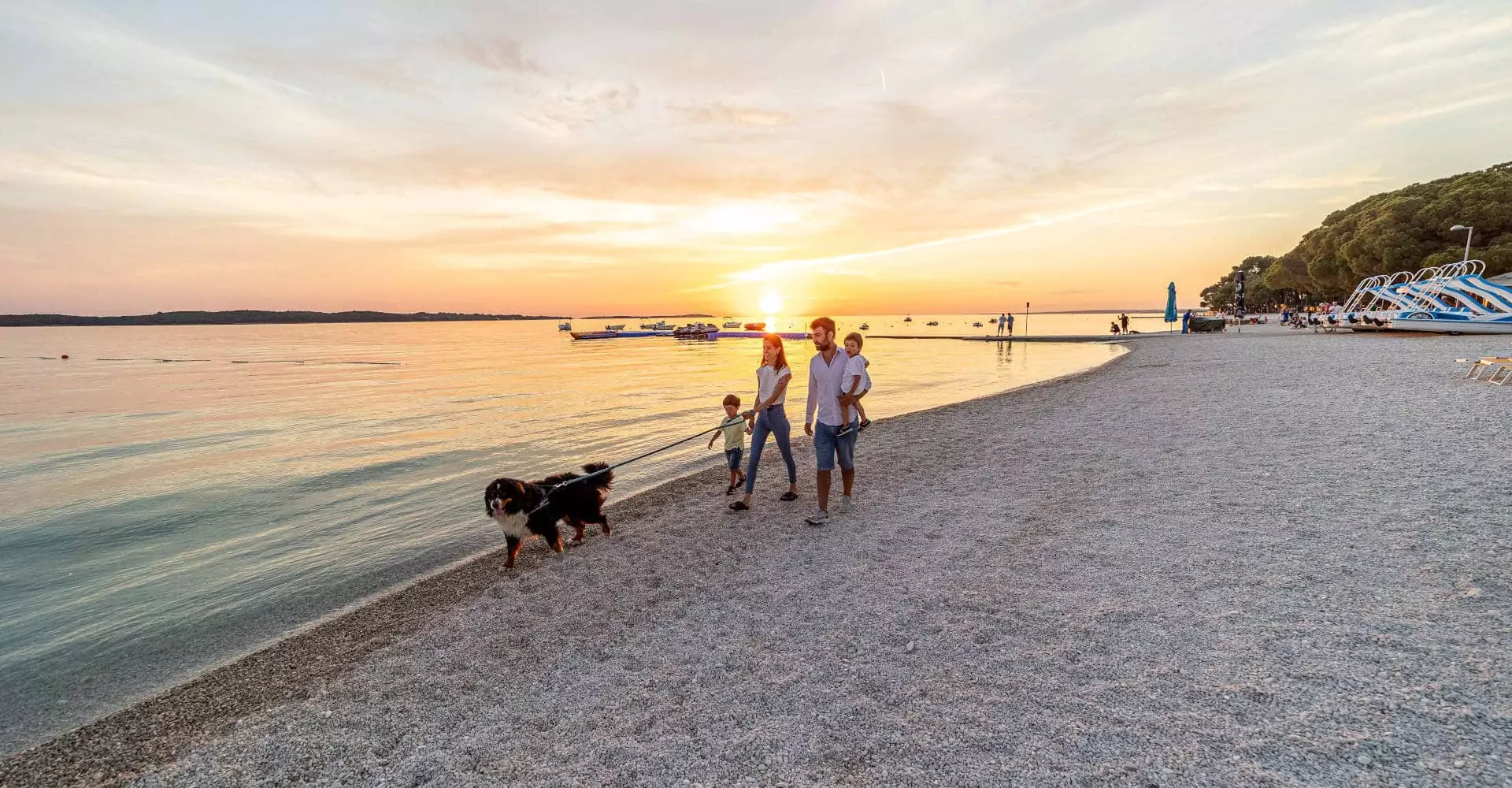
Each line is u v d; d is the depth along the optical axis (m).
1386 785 2.30
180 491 10.14
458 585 5.48
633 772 2.82
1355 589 3.97
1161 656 3.42
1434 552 4.39
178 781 3.04
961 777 2.62
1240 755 2.56
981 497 7.04
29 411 22.23
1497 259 34.56
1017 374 27.12
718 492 8.02
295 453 13.12
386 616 4.91
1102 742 2.75
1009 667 3.46
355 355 61.69
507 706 3.49
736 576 5.20
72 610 5.79
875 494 7.48
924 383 23.80
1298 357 21.19
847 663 3.67
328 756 3.15
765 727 3.10
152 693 4.28
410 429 16.05
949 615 4.17
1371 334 32.75
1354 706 2.80
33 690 4.39
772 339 6.88
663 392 23.05
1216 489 6.54
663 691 3.52
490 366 41.44
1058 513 6.21
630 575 5.40
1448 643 3.23
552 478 6.28
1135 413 12.08
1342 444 7.95
